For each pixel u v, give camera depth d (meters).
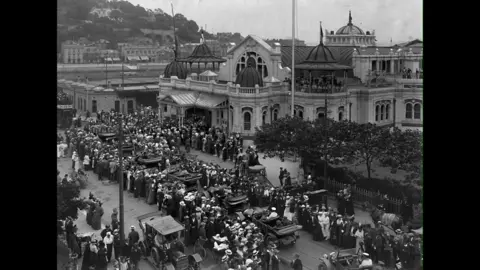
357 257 24.89
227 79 73.81
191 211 30.42
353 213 31.58
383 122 59.22
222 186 36.06
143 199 37.09
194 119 65.25
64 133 50.59
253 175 41.09
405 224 28.52
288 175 38.91
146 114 64.62
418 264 24.20
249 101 59.78
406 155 34.44
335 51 69.12
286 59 68.69
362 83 64.25
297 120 41.44
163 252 25.34
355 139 36.62
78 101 62.53
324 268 24.47
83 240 26.42
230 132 60.94
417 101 58.69
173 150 49.75
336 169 37.47
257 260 25.00
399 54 66.75
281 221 28.77
